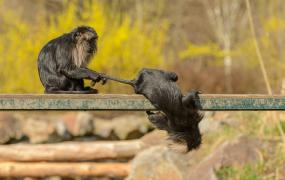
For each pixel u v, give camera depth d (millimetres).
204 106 8562
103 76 9078
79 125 20641
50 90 9352
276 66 26609
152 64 26812
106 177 17859
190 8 40812
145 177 14602
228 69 29781
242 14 38125
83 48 9477
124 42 26109
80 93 9039
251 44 30609
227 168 13547
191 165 14492
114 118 22422
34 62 25594
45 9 34594
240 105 8664
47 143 20078
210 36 39906
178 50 37812
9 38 25891
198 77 27500
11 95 8422
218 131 15156
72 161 18000
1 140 20031
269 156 13719
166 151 14922
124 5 36656
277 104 8750
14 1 34688
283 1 34594
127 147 17797
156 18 35781
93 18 26375
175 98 8148
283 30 28422
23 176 17781
